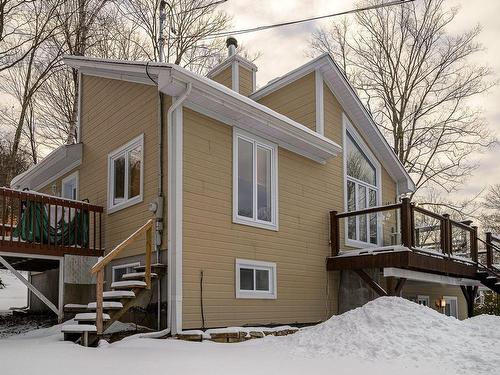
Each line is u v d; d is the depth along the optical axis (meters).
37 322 10.20
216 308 8.27
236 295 8.70
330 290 11.05
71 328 6.66
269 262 9.55
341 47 27.69
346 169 12.40
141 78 9.13
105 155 10.38
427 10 25.64
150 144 8.80
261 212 9.73
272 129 9.66
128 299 7.21
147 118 8.98
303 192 10.82
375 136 13.48
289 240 10.19
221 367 5.31
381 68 26.48
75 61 10.91
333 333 7.12
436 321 7.17
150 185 8.62
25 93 22.58
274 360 5.98
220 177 8.78
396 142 25.48
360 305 10.93
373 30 26.69
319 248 10.98
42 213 8.86
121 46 24.56
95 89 11.10
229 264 8.67
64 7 21.31
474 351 6.09
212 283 8.27
